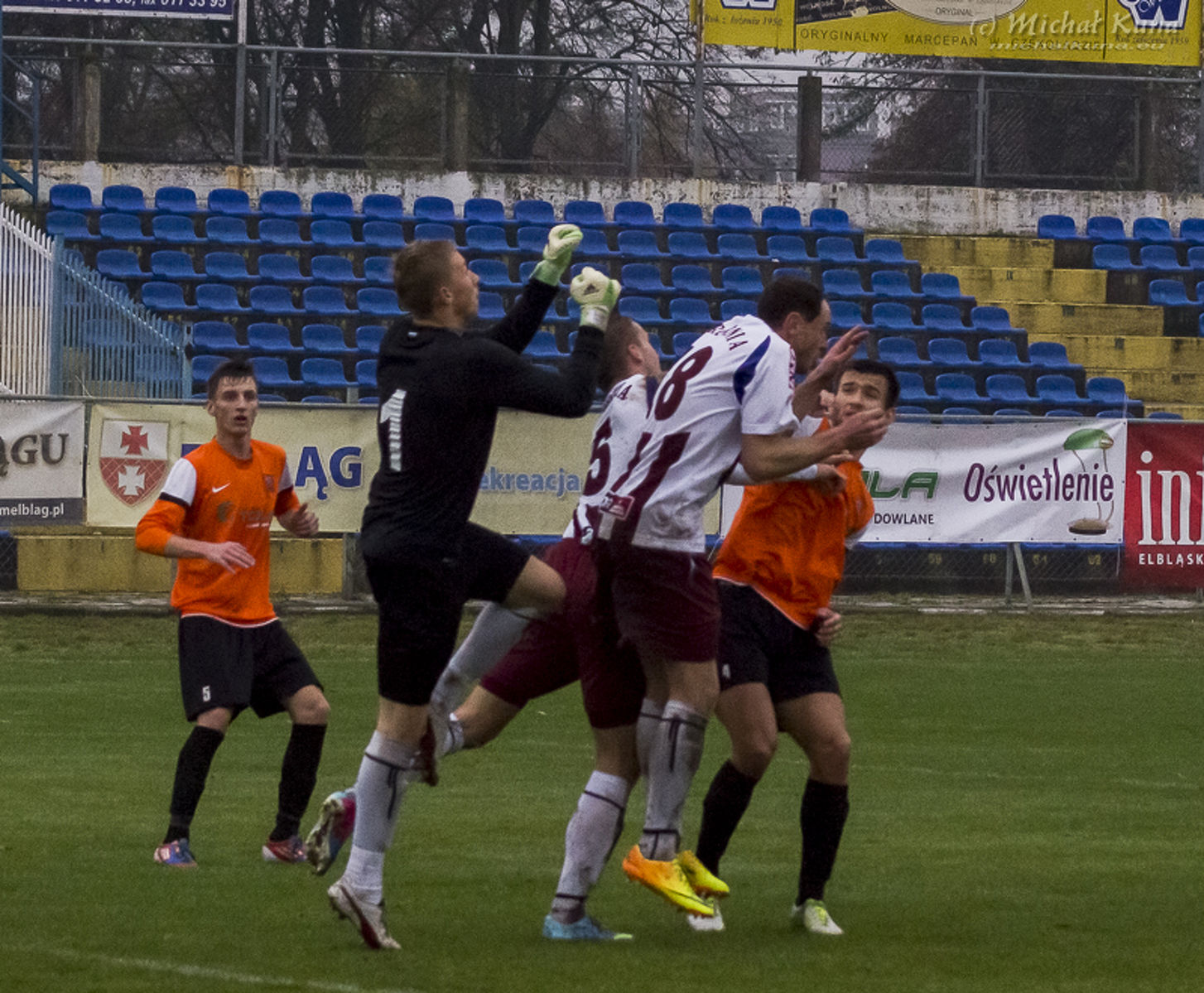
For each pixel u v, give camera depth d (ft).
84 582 192.54
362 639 167.63
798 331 66.59
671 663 60.49
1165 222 321.32
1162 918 65.67
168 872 72.28
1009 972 56.59
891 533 190.49
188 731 116.06
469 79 308.40
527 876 72.79
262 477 78.28
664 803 60.95
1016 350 282.36
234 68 304.91
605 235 297.94
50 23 328.49
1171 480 195.11
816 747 63.93
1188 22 308.19
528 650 67.46
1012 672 153.07
